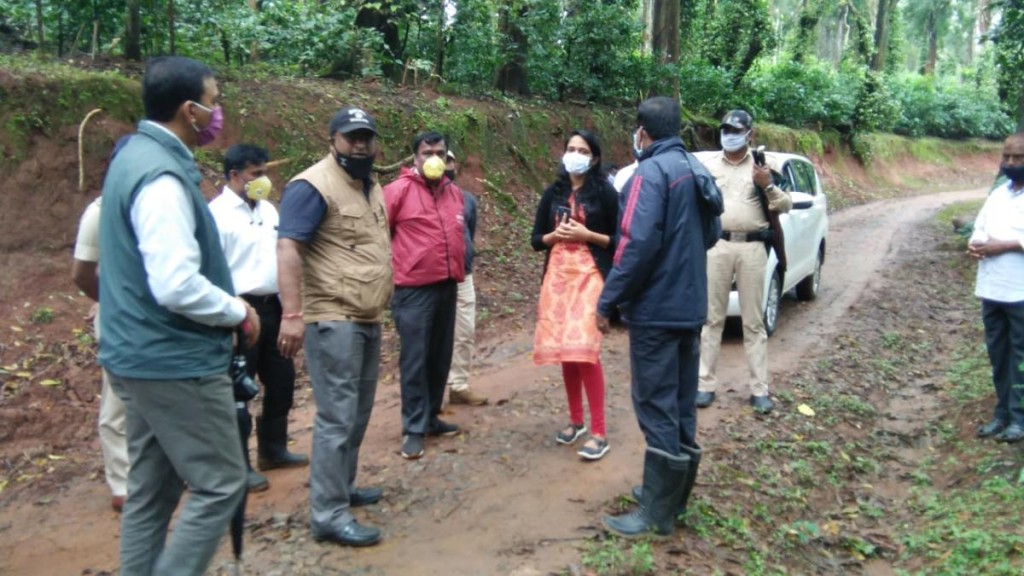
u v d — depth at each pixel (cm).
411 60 1282
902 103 3238
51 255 697
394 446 523
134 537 300
